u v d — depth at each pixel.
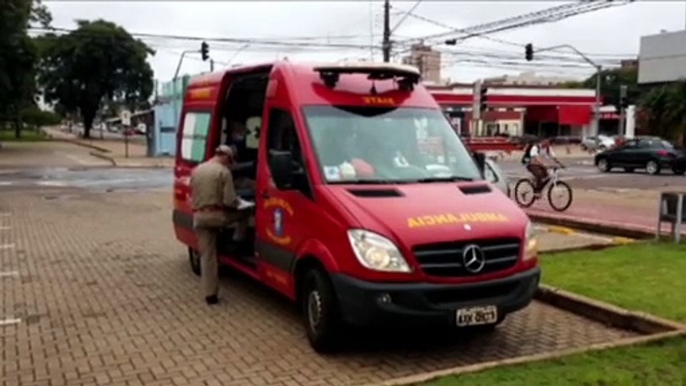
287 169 6.42
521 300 5.93
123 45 77.00
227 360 6.03
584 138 63.22
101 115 109.75
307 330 6.35
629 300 7.46
